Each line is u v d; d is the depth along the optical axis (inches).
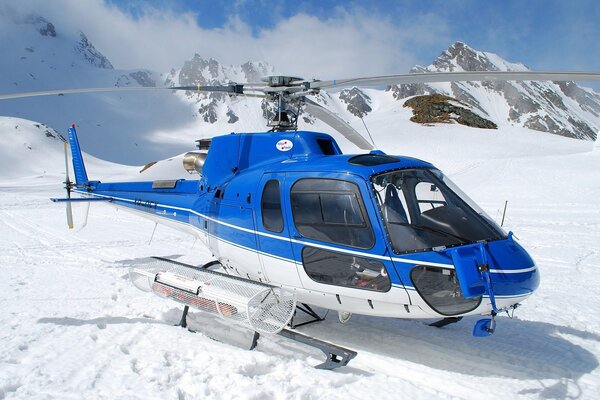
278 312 199.6
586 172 1272.1
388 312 183.2
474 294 159.2
